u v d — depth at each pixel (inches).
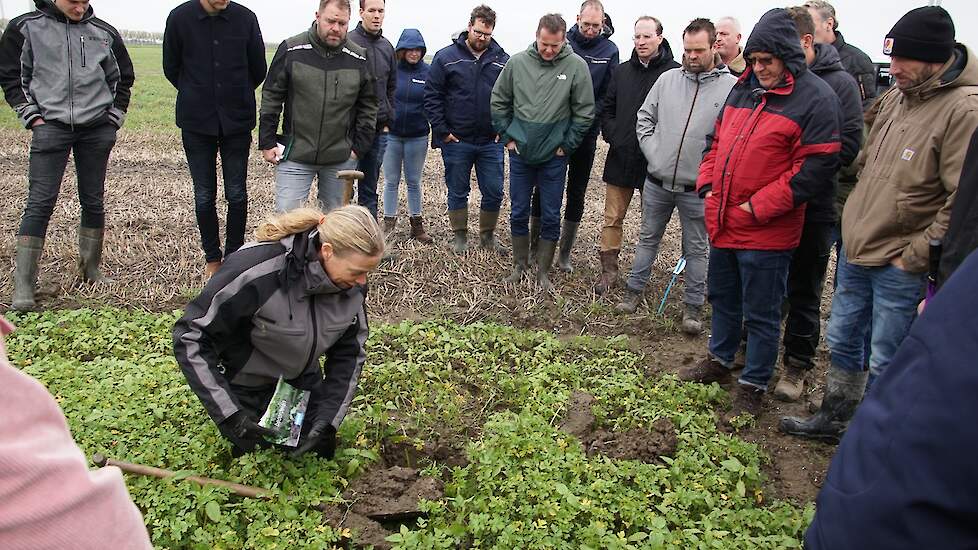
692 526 160.2
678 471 176.1
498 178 335.6
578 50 315.3
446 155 332.5
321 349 164.6
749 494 181.9
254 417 165.3
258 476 161.3
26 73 252.7
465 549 154.2
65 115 255.1
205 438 173.8
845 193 236.4
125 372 210.1
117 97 272.7
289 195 280.5
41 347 225.8
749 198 204.1
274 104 271.0
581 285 317.4
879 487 62.1
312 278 152.6
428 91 324.2
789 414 225.0
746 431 212.4
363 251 148.6
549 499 162.9
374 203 333.1
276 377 168.4
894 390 65.0
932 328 63.6
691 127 260.5
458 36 324.2
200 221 283.9
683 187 266.1
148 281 292.0
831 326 202.5
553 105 282.5
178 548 146.3
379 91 312.0
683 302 304.0
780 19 190.4
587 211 441.1
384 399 210.7
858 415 69.1
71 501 51.1
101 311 255.6
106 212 373.7
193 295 279.6
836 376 204.1
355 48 275.3
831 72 216.5
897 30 165.2
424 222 398.0
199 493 151.1
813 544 69.4
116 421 178.9
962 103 161.0
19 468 48.9
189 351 150.4
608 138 295.9
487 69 320.5
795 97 194.5
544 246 306.8
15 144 517.7
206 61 261.7
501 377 227.3
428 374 224.8
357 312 169.8
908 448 60.8
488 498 165.2
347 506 162.1
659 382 232.1
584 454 188.7
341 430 184.1
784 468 196.1
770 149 198.1
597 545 150.2
